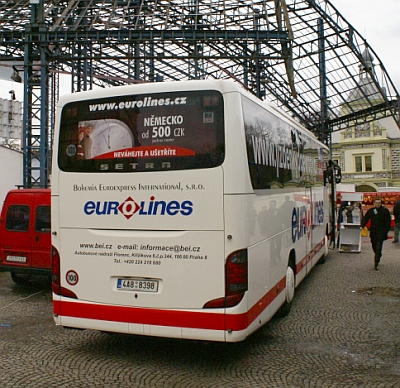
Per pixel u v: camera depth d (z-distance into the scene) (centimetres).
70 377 516
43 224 972
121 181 549
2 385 494
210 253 511
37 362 564
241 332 506
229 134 512
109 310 550
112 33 1791
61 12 1988
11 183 1827
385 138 6078
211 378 511
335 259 1436
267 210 606
